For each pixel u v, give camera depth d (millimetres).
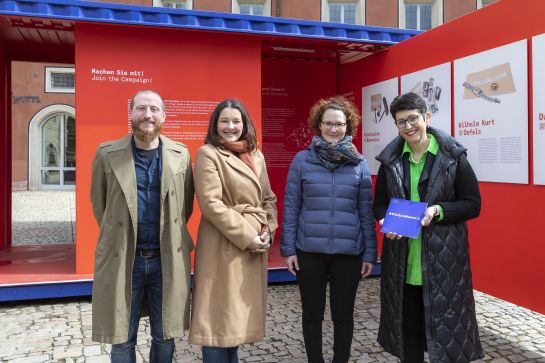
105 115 5129
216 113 2814
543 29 3783
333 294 3135
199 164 2721
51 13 4773
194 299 2748
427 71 5266
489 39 4352
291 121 7531
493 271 4371
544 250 3836
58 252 6605
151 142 2727
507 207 4203
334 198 3080
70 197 17078
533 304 3945
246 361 3648
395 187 2768
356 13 18781
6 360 3627
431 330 2646
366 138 6605
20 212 12969
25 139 19391
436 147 2748
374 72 6391
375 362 3619
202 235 2793
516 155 4074
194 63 5383
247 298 2762
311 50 6422
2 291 4863
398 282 2754
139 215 2652
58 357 3689
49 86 19484
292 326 4438
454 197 2734
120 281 2592
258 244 2713
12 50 7195
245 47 5547
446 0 18641
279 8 18516
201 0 18312
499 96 4250
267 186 3004
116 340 2578
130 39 5199
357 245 3088
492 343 4031
